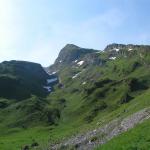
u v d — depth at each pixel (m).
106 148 59.97
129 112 106.38
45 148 125.12
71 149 92.75
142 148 49.94
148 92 144.00
